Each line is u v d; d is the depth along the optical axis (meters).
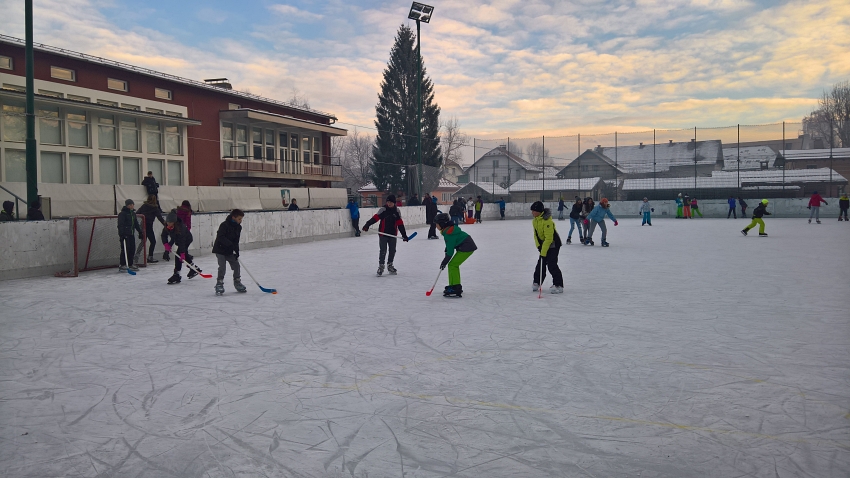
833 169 40.50
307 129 41.72
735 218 38.66
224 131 35.56
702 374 5.01
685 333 6.55
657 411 4.16
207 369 5.39
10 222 11.73
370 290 10.16
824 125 40.66
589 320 7.35
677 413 4.11
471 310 8.15
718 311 7.80
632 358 5.55
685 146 43.38
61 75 26.70
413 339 6.46
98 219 13.32
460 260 9.24
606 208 18.36
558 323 7.19
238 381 5.01
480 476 3.22
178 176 32.47
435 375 5.11
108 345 6.34
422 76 58.47
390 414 4.18
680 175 43.53
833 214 38.19
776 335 6.38
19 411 4.34
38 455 3.58
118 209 25.36
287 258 16.06
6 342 6.49
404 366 5.40
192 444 3.72
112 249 13.70
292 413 4.23
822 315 7.41
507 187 49.09
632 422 3.96
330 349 6.07
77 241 12.79
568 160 46.97
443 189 72.44
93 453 3.61
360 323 7.35
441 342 6.30
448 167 84.88
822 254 15.15
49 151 26.02
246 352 5.98
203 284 11.14
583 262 14.09
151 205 14.99
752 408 4.18
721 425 3.88
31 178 13.05
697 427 3.86
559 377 4.99
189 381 5.03
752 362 5.35
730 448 3.53
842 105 63.56
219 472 3.33
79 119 27.28
